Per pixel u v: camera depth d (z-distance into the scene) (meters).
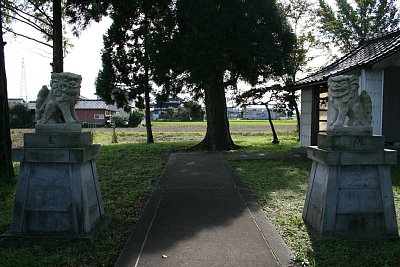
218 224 5.00
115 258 4.00
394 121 10.88
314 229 4.77
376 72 10.62
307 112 13.51
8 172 8.27
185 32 13.48
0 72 8.18
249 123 51.38
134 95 19.42
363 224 4.49
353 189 4.48
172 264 3.73
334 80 4.68
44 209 4.47
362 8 23.39
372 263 3.80
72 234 4.45
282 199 6.49
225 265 3.71
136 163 11.34
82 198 4.45
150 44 13.69
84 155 4.40
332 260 3.86
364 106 4.77
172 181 8.16
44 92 4.75
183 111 62.00
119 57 17.89
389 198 4.50
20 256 3.95
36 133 4.49
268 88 17.33
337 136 4.45
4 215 5.68
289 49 14.53
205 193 6.91
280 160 11.60
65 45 13.45
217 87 15.35
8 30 10.59
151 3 14.68
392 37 12.62
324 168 4.62
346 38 23.50
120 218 5.45
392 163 4.43
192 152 14.40
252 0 12.99
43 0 11.45
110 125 45.50
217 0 12.62
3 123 8.23
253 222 5.09
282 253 4.02
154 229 4.79
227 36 12.77
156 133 29.86
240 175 8.95
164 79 15.38
